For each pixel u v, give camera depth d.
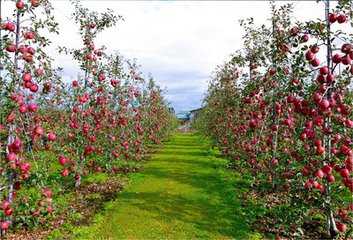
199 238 8.41
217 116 20.61
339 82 7.63
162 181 14.26
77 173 12.18
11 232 8.29
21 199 7.96
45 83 8.26
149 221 9.55
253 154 12.70
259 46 12.94
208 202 11.16
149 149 25.16
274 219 9.41
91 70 12.09
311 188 8.09
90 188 12.62
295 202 8.47
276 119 11.38
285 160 10.36
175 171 16.41
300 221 8.48
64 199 10.98
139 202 11.27
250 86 11.84
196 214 10.08
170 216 9.93
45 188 8.05
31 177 7.78
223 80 18.20
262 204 10.52
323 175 7.47
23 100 7.54
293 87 7.93
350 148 7.45
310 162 7.98
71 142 11.58
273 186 11.58
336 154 7.45
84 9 12.09
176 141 34.28
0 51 7.37
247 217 9.71
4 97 7.37
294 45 8.03
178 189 12.87
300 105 7.71
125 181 14.10
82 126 11.94
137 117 18.30
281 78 10.32
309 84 7.87
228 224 9.28
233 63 15.23
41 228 8.67
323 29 7.59
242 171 14.52
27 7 7.66
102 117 13.02
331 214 8.27
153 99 24.64
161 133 30.39
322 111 7.16
